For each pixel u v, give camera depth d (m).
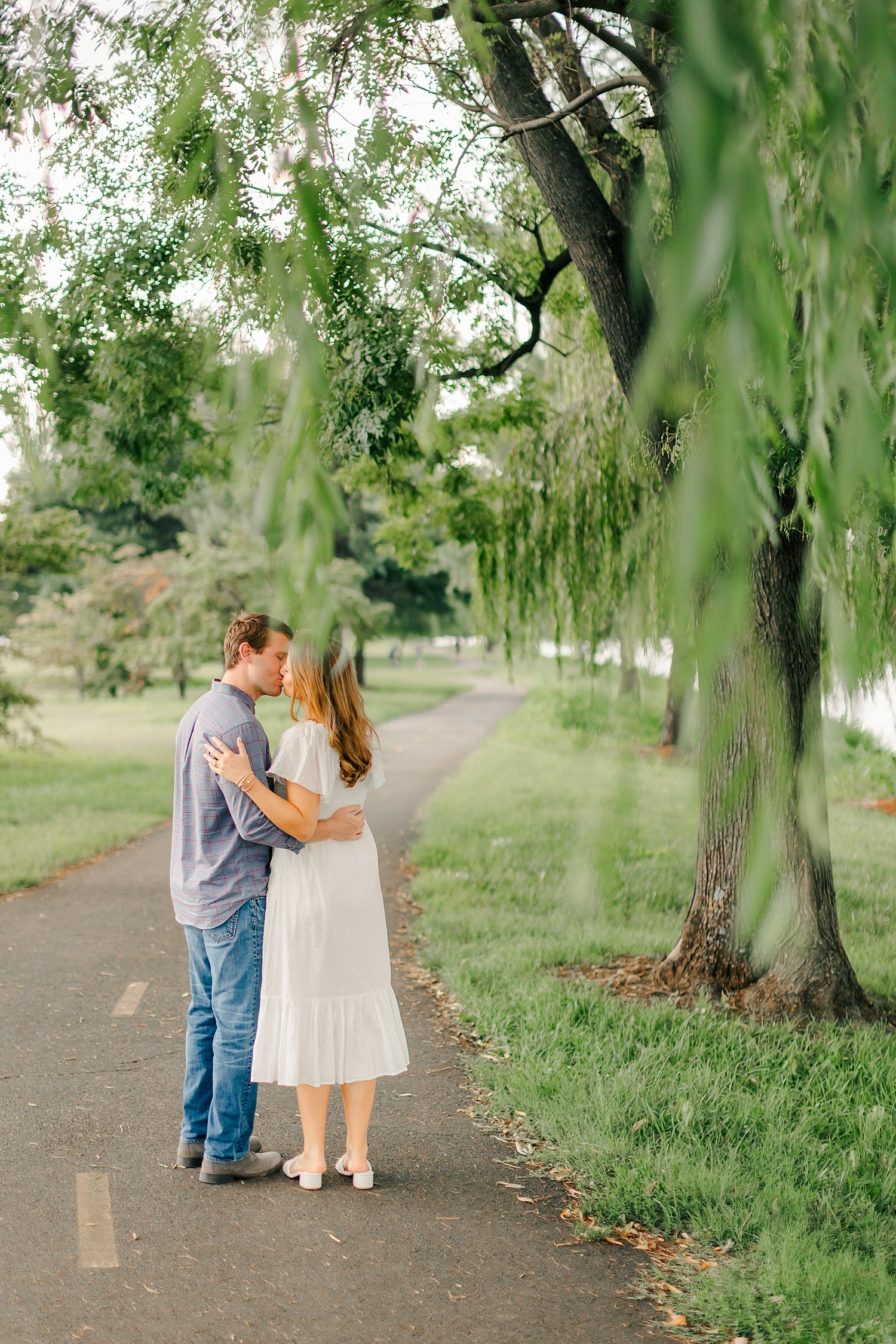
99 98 3.08
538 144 5.16
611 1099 4.22
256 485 0.72
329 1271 3.12
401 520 9.99
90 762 17.39
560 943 6.77
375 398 4.67
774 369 0.58
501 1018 5.30
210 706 3.66
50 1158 3.85
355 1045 3.56
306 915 3.54
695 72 0.51
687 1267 3.19
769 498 0.70
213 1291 3.01
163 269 4.50
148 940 6.97
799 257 0.73
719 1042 5.01
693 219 0.51
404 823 12.15
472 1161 3.89
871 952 6.86
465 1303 2.97
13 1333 2.79
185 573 26.86
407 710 29.97
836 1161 3.85
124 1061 4.82
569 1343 2.79
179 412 6.04
